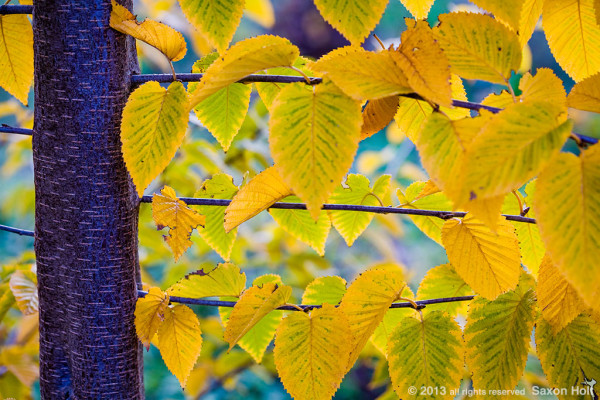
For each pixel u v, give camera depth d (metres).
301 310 1.21
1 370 1.75
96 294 1.23
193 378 2.20
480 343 1.21
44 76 1.21
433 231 1.35
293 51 1.11
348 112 1.11
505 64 1.14
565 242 1.05
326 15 1.13
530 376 1.63
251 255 2.92
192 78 1.20
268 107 1.28
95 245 1.23
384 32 4.48
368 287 1.22
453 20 1.14
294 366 1.20
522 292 1.22
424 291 1.30
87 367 1.24
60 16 1.20
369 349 1.72
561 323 1.17
